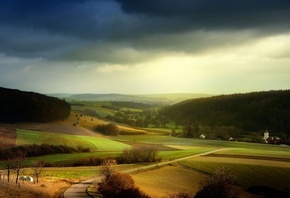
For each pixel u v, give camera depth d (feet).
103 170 219.41
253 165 366.63
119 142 544.62
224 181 166.91
